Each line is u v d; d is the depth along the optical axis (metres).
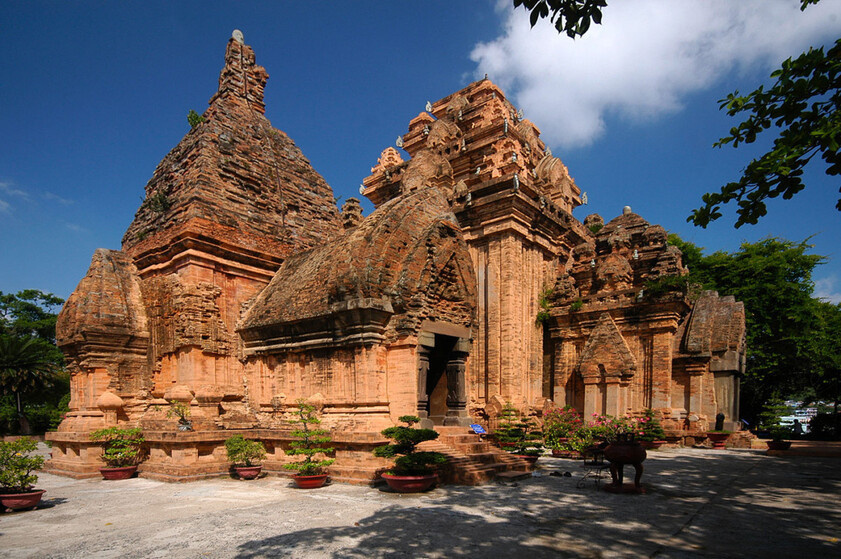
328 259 19.59
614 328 27.20
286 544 9.27
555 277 31.61
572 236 34.34
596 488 14.93
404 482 13.86
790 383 40.16
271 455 18.67
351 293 16.67
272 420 19.25
